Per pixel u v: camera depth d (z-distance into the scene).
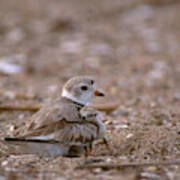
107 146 8.25
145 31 22.70
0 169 6.89
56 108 7.75
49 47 20.06
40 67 16.88
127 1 29.81
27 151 7.41
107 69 16.88
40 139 7.27
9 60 17.44
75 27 23.84
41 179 6.45
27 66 16.83
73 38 21.67
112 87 14.34
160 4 28.11
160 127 9.45
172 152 7.97
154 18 25.19
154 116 10.69
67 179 6.44
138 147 8.26
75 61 17.89
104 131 7.95
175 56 18.55
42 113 7.75
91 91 8.44
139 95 13.38
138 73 16.27
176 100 12.77
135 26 23.88
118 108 11.65
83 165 6.96
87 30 23.31
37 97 12.74
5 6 29.58
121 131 9.29
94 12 27.66
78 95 8.28
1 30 22.70
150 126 9.69
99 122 7.84
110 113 11.17
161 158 7.61
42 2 31.45
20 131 9.52
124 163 7.02
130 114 11.02
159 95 13.37
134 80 15.30
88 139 7.61
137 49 19.83
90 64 17.45
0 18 25.55
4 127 9.86
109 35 22.28
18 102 12.07
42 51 19.34
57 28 23.48
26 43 20.64
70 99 8.27
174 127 9.41
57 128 7.42
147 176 6.55
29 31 22.88
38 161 7.29
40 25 24.12
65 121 7.52
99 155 8.02
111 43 20.81
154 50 19.52
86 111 7.79
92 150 8.26
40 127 7.48
